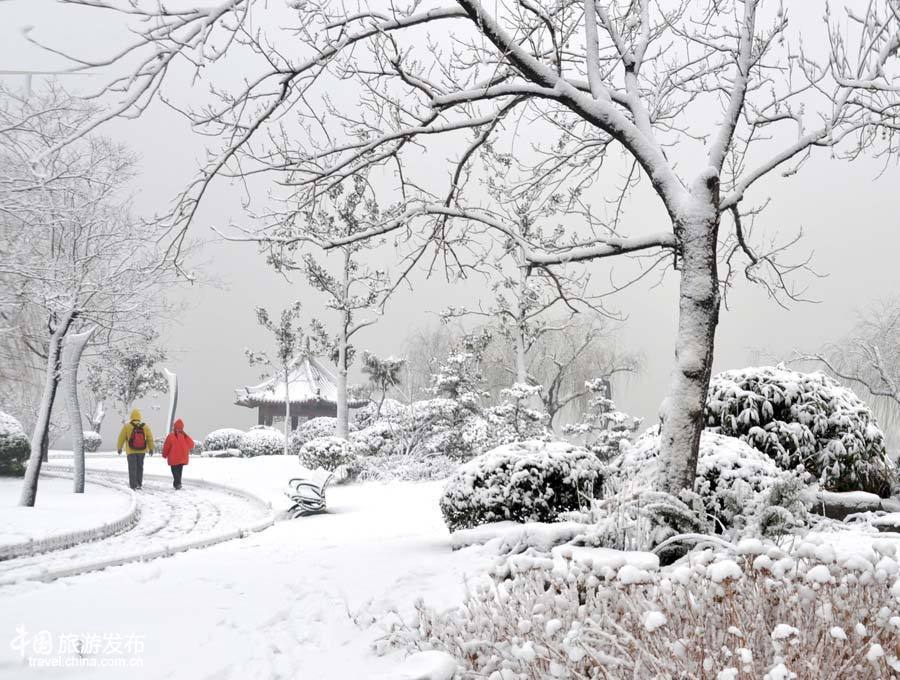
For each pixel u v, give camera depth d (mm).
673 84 9531
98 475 25719
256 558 8227
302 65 6973
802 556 3287
